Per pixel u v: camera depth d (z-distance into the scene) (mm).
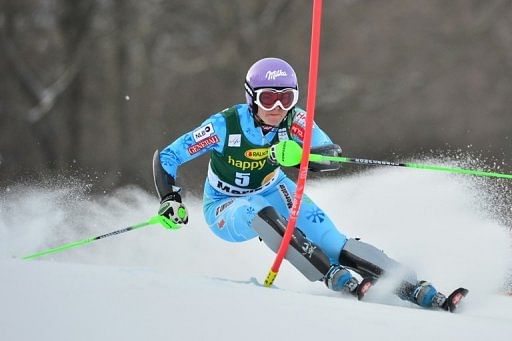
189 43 67562
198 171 54188
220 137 15312
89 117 64000
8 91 64312
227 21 68062
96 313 8750
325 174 41781
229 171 15695
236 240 15555
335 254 14523
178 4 67438
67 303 9047
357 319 9281
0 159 62438
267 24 68562
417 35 67938
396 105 66438
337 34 68500
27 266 11031
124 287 9852
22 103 64312
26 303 9008
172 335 8227
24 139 63469
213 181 16078
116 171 62781
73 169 62781
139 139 64125
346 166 47781
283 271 18219
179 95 66312
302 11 68938
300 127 15320
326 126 66188
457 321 9758
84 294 9422
